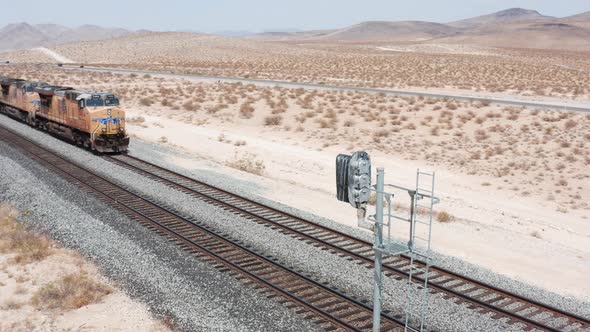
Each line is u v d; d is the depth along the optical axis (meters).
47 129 38.19
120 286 14.35
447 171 34.19
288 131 47.03
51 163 28.45
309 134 45.44
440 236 20.03
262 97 60.53
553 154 36.81
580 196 29.06
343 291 14.00
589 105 55.03
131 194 23.11
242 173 29.59
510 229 22.06
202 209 21.17
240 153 37.00
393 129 44.81
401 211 23.56
